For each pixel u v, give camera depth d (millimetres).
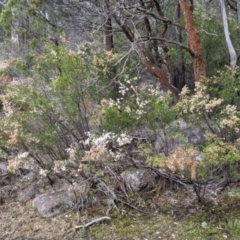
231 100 4422
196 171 3250
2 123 4062
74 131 3920
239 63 6219
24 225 3523
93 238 3189
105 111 3717
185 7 5410
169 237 3086
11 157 4043
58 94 3912
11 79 5527
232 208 3379
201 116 3955
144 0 6410
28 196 4062
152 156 3523
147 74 6508
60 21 6562
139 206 3578
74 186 3592
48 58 4074
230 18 7289
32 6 6316
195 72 5512
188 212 3406
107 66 5012
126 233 3199
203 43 6500
